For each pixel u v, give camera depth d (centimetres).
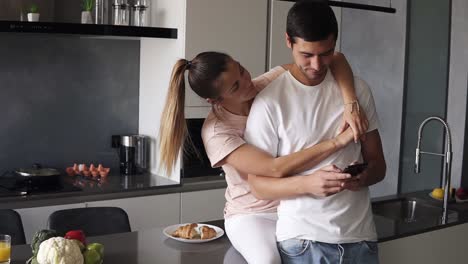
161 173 420
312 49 185
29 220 345
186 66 203
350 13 488
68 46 415
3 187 364
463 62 426
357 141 200
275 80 205
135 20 401
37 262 192
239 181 219
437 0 435
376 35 471
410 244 271
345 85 204
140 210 379
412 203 364
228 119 209
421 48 447
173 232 246
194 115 397
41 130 411
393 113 464
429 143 446
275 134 200
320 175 189
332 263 196
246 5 408
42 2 394
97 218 281
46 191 356
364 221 203
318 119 200
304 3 189
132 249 224
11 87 398
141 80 441
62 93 416
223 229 252
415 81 452
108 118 436
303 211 197
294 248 198
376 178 212
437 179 442
